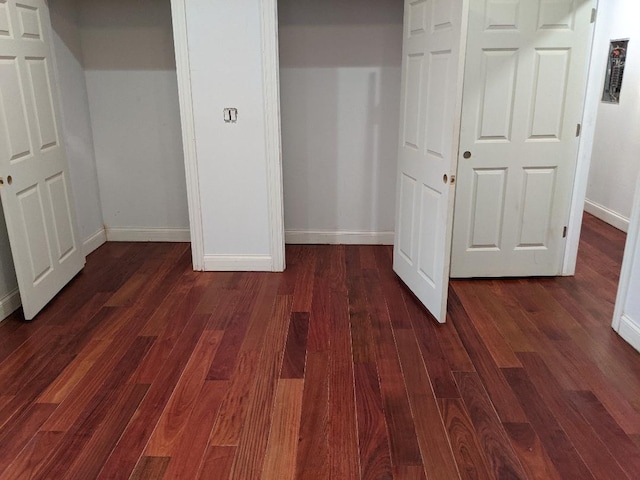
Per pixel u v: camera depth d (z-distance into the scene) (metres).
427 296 3.31
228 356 2.83
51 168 3.46
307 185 4.42
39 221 3.29
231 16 3.47
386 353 2.85
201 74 3.59
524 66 3.37
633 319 2.91
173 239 4.63
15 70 3.04
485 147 3.51
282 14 4.01
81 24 4.11
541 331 3.08
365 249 4.45
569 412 2.37
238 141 3.72
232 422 2.32
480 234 3.70
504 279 3.80
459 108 2.78
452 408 2.40
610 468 2.05
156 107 4.29
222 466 2.07
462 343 2.95
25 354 2.83
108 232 4.63
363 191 4.42
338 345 2.93
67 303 3.44
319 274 3.92
